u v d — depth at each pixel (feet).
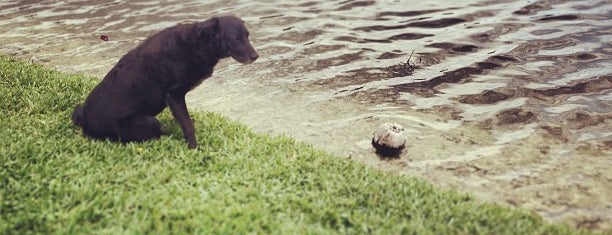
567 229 12.84
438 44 20.98
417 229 12.85
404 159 15.05
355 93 17.95
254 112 17.15
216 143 15.19
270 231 12.89
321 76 19.06
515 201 13.71
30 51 21.63
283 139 15.40
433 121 16.46
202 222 12.82
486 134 15.87
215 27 14.64
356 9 26.48
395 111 16.97
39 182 13.64
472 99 17.40
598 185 13.99
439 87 18.11
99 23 25.75
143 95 14.85
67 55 21.16
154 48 14.71
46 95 16.89
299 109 17.22
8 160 14.15
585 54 19.60
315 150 15.11
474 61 19.53
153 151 14.76
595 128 15.88
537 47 20.31
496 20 23.21
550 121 16.22
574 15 23.31
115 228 12.71
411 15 24.84
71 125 15.67
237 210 13.15
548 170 14.51
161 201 13.35
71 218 12.84
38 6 30.60
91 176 13.84
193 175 14.07
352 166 14.49
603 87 17.60
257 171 14.20
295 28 23.54
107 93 14.90
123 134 15.03
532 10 24.59
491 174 14.46
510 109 16.83
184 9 28.09
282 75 19.27
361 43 21.39
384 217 13.23
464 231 12.87
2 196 13.30
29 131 15.26
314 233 12.79
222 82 19.04
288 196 13.61
